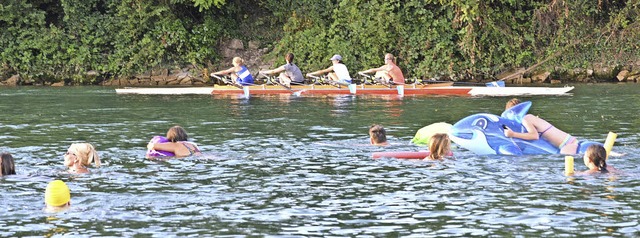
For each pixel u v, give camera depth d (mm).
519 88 63594
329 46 76812
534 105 53562
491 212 23578
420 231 21812
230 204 24766
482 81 76438
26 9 78688
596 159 28844
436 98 59656
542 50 77875
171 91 65000
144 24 78688
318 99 59094
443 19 76375
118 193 26109
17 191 26297
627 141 36469
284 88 64688
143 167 30391
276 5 81688
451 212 23656
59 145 36281
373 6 76750
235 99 59438
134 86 76125
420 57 77500
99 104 55844
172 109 52156
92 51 78312
